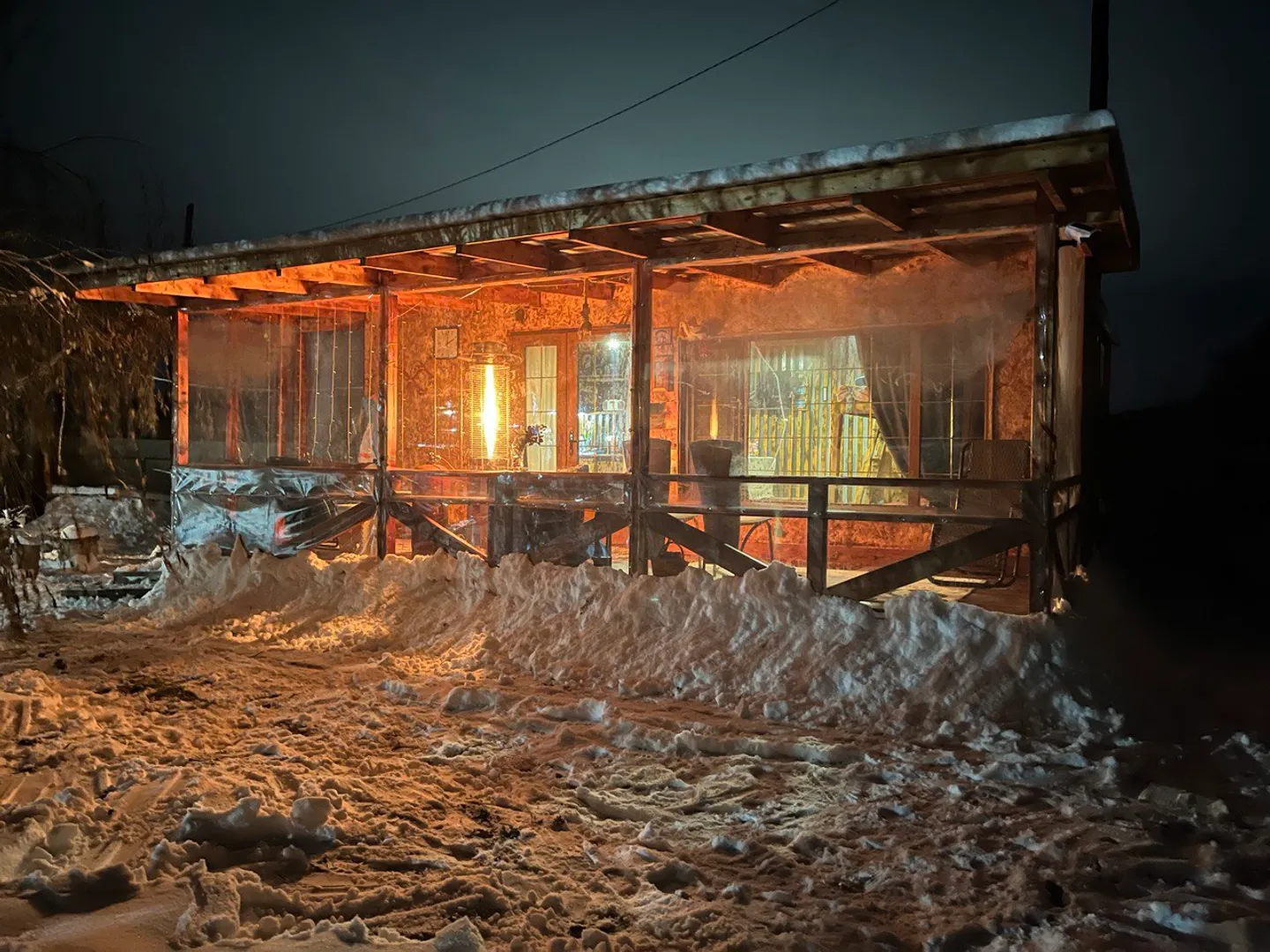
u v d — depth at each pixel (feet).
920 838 11.61
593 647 19.89
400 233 21.50
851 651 17.83
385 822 11.60
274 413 34.09
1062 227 18.37
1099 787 13.28
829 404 28.76
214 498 28.30
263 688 18.15
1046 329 17.83
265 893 9.50
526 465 32.01
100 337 16.11
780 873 10.71
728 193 17.67
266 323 34.09
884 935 9.13
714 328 30.17
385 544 25.31
